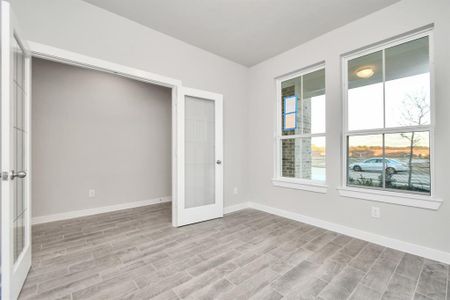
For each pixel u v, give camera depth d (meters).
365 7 2.19
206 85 3.17
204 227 2.75
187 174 2.92
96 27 2.20
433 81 1.94
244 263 1.84
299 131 3.12
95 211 3.38
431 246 1.90
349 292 1.46
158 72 2.66
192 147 2.98
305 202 2.91
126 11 2.28
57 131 3.08
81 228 2.70
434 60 1.90
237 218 3.14
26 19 1.84
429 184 2.00
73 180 3.20
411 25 2.02
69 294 1.42
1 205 1.17
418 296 1.42
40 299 1.37
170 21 2.46
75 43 2.07
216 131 3.19
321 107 2.87
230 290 1.48
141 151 3.95
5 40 1.19
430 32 1.98
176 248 2.13
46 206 2.97
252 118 3.74
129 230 2.63
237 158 3.65
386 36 2.18
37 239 2.34
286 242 2.27
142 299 1.38
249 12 2.29
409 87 2.12
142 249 2.11
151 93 4.11
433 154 1.93
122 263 1.83
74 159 3.22
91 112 3.39
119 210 3.61
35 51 1.87
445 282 1.56
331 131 2.63
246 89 3.79
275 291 1.47
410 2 2.02
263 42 2.93
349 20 2.42
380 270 1.72
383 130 2.28
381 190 2.24
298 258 1.92
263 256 1.96
